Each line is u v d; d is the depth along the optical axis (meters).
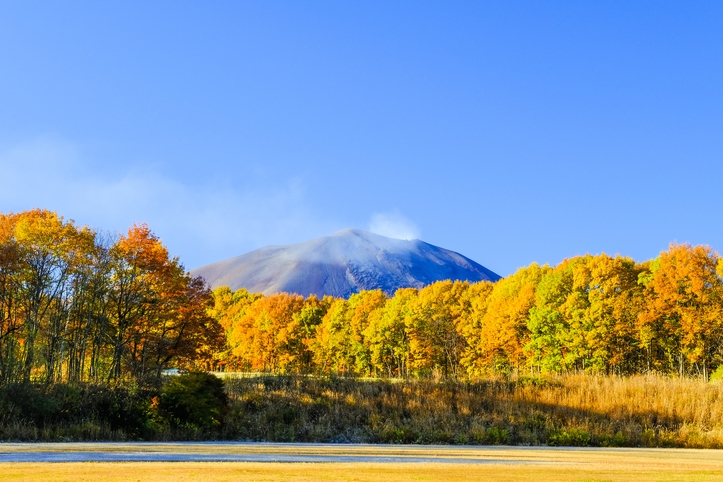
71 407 34.81
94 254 46.94
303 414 43.22
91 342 50.75
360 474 15.88
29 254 44.25
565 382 49.25
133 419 35.47
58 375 44.88
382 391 47.91
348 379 51.00
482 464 20.28
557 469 18.61
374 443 37.06
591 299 59.50
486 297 81.50
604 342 57.41
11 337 43.69
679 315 56.41
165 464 17.58
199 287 50.78
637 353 61.50
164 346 48.59
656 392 44.56
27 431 29.95
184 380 38.59
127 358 48.72
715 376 54.09
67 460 18.42
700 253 55.53
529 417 41.91
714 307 53.72
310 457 22.44
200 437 36.22
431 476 15.74
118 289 48.19
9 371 38.06
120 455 20.88
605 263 60.28
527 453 27.42
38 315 45.97
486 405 45.28
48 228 44.88
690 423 39.88
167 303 48.50
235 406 42.62
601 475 16.77
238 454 22.91
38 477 13.73
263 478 14.34
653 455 27.12
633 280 62.06
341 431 40.75
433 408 44.41
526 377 51.47
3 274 43.09
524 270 86.62
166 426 35.84
